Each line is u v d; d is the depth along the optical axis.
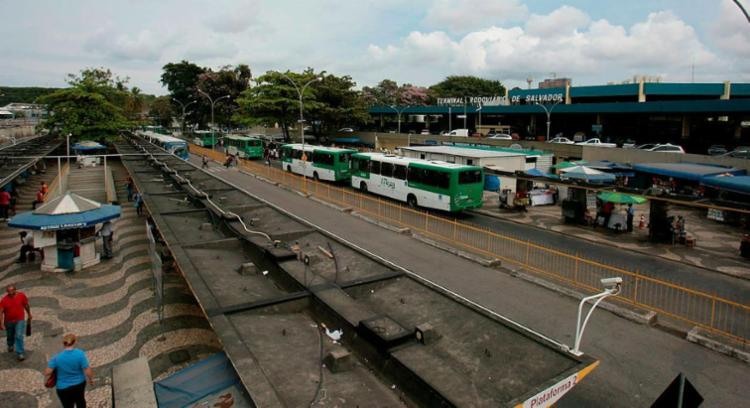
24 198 29.75
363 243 20.48
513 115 69.69
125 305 13.67
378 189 32.44
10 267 16.97
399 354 6.83
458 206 26.02
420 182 28.20
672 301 14.19
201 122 89.50
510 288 15.24
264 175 42.88
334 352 7.00
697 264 17.95
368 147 60.66
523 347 7.37
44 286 15.13
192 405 6.13
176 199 19.33
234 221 14.76
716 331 11.89
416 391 6.18
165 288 14.98
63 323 12.52
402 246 20.09
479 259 17.83
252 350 7.19
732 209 16.95
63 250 16.31
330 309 8.27
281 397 6.11
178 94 91.00
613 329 12.27
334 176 37.97
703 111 40.78
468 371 6.76
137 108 93.19
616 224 22.95
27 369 10.34
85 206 16.91
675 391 5.06
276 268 10.64
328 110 55.91
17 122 69.81
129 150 43.16
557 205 29.88
